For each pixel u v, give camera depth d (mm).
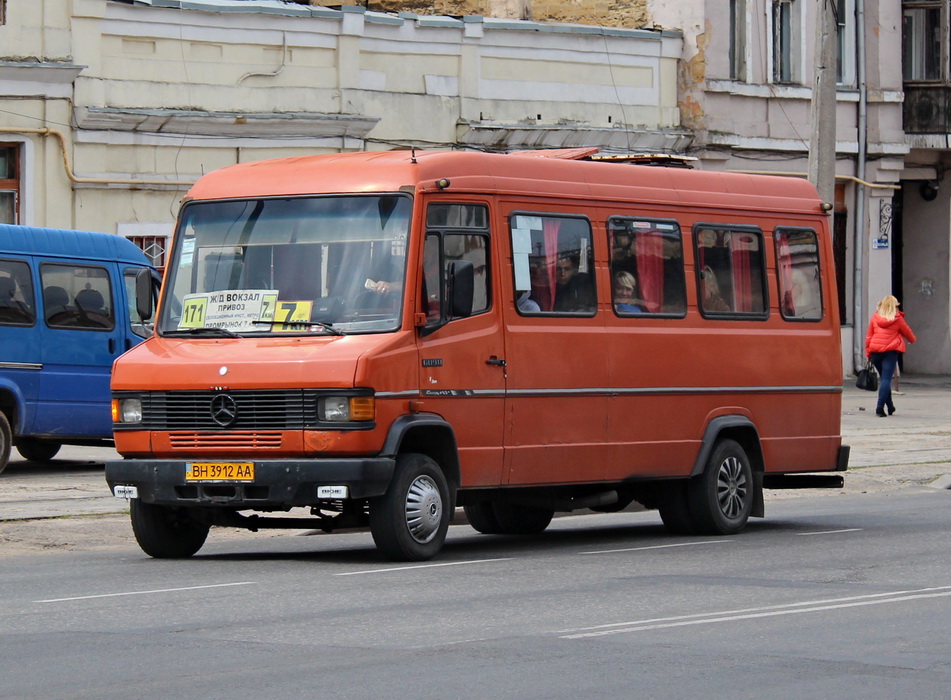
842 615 11688
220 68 31500
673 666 9773
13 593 12898
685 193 17797
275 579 13625
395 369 14367
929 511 20578
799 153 42469
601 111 38250
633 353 16891
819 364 19156
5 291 22375
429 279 14867
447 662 9859
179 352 14891
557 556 15562
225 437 14430
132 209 30359
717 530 17766
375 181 14992
